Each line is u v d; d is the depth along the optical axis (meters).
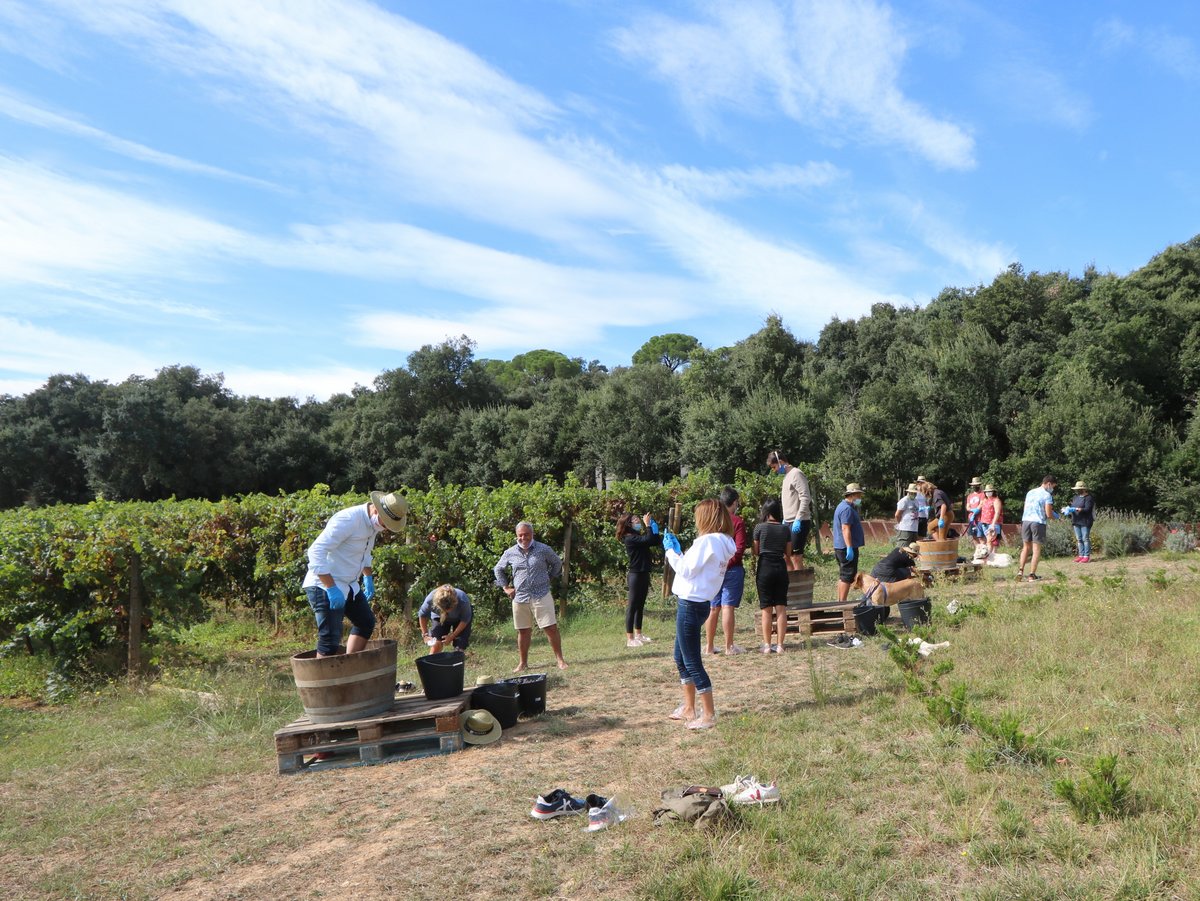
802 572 10.24
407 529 12.65
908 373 42.47
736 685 7.42
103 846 4.96
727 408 40.75
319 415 71.75
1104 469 30.47
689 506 16.14
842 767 4.75
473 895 3.76
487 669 9.56
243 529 13.83
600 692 7.77
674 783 4.84
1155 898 3.04
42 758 7.03
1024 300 44.47
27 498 58.75
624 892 3.62
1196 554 16.89
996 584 13.15
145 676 10.11
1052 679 5.98
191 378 69.81
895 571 9.98
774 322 46.91
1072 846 3.49
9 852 4.99
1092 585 10.39
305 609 13.07
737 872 3.53
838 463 37.16
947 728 5.14
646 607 13.90
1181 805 3.71
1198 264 43.75
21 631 10.26
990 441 36.91
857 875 3.47
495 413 59.19
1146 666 6.12
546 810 4.57
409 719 6.14
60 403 58.56
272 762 6.39
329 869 4.23
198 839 4.91
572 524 14.20
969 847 3.59
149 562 10.53
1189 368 37.44
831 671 7.61
